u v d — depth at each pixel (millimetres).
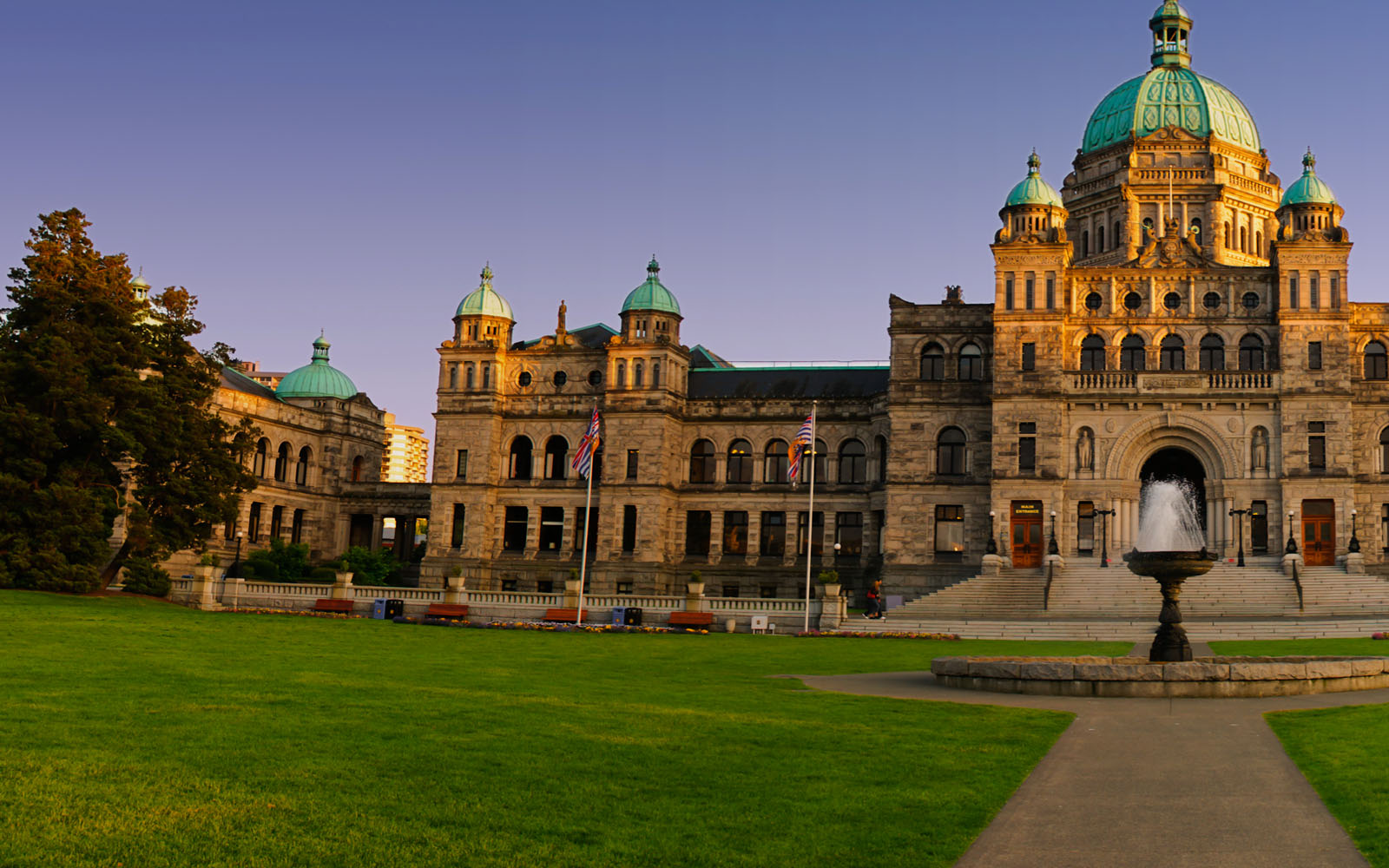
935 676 35781
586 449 71562
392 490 100938
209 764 20234
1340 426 74188
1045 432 77000
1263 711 28609
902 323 83125
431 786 19141
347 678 33156
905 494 81438
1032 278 78750
